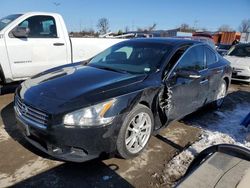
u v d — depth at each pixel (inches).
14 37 204.5
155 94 130.2
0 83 212.8
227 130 169.3
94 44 254.2
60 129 103.4
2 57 199.5
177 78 145.0
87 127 104.4
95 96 110.3
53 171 113.0
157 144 143.0
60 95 113.0
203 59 178.5
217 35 1236.5
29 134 114.5
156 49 156.8
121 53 164.9
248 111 216.5
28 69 214.1
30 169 113.7
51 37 226.1
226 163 63.9
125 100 114.2
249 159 70.1
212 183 55.6
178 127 169.5
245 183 55.4
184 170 119.0
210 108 212.8
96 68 150.6
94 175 111.8
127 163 122.0
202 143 146.2
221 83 206.1
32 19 214.4
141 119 124.7
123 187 105.7
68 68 155.7
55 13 230.5
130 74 137.1
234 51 381.4
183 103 154.5
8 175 109.0
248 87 327.3
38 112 108.7
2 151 126.7
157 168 119.6
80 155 108.3
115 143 113.1
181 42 165.6
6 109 185.0
